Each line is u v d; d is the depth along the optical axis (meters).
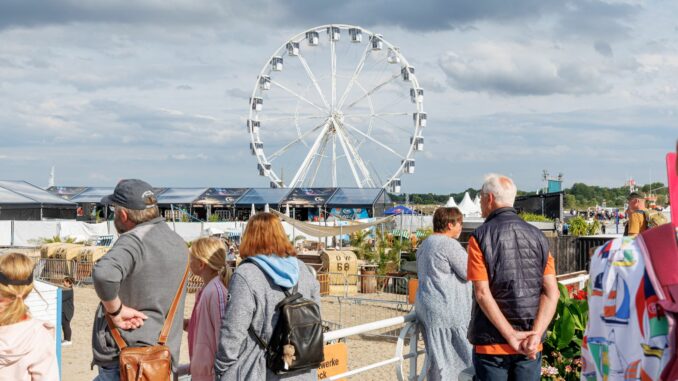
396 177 52.19
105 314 3.91
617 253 2.48
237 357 3.95
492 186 4.63
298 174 55.12
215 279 4.52
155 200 4.16
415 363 6.00
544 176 46.50
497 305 4.45
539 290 4.51
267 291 3.96
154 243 4.00
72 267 23.78
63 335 14.16
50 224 40.97
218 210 54.34
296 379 4.01
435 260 5.77
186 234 38.88
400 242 24.02
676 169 2.44
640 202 8.55
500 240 4.45
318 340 3.99
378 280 21.22
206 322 4.42
